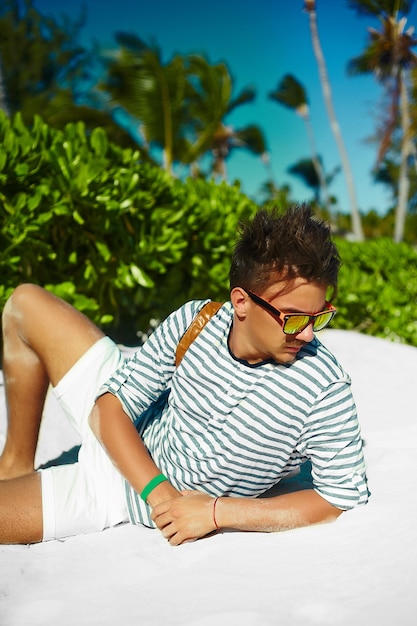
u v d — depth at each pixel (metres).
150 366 2.31
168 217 5.23
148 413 2.48
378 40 26.27
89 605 1.81
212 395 2.16
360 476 2.18
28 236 4.50
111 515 2.36
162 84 19.50
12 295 2.58
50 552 2.21
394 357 5.41
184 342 2.20
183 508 2.16
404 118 25.12
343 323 7.31
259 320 2.00
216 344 2.17
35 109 20.77
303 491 2.20
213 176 6.77
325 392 2.07
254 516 2.14
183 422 2.25
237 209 6.25
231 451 2.16
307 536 2.12
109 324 5.40
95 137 5.06
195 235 5.57
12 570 2.06
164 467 2.32
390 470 2.83
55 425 3.68
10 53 22.75
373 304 7.34
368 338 6.18
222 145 33.66
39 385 2.61
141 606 1.78
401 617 1.59
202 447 2.20
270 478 2.26
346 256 7.71
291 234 1.93
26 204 4.46
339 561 1.92
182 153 21.38
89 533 2.35
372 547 1.98
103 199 4.73
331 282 1.99
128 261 5.09
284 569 1.92
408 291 7.51
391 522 2.12
